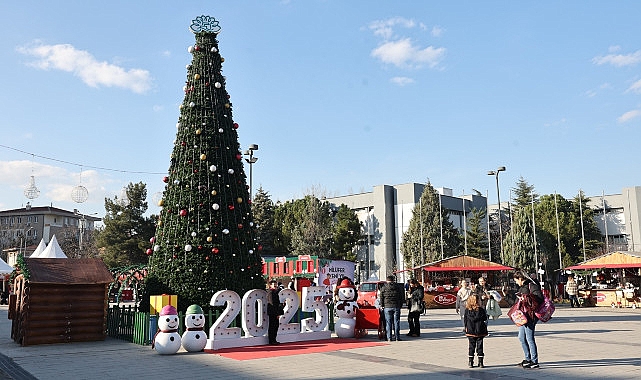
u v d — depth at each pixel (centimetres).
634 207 6134
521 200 7225
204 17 1806
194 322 1340
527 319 1052
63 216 9725
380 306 1616
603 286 3462
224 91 1781
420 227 5584
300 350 1350
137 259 4928
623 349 1315
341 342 1509
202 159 1656
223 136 1716
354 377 970
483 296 1523
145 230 4988
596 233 5934
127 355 1277
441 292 3203
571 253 5709
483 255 5766
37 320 1466
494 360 1171
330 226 5722
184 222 1617
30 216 9544
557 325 2009
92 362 1176
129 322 1553
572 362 1118
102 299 1572
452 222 5912
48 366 1124
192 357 1245
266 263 3134
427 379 945
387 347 1405
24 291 1508
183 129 1716
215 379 966
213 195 1639
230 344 1385
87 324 1536
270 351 1332
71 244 6631
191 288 1566
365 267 6356
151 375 1013
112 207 4988
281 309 1522
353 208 6650
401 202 6334
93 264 1598
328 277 2973
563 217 5759
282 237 5859
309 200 5825
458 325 2045
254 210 5794
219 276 1592
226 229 1622
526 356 1077
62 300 1510
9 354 1298
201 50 1780
